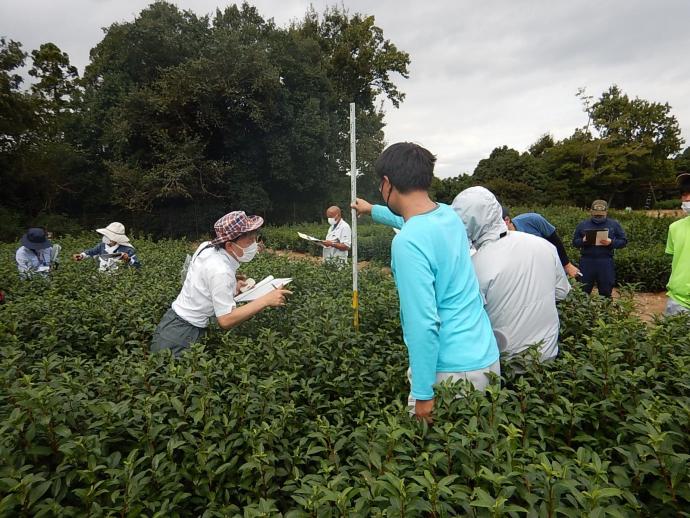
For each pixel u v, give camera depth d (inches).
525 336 101.5
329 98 1210.0
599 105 1923.0
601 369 87.7
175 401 83.5
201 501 74.3
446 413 77.3
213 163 992.9
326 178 1204.5
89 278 229.8
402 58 1444.4
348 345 118.2
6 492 67.0
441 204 90.6
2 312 154.2
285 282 139.0
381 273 231.1
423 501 55.9
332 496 57.2
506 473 59.7
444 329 86.3
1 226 861.8
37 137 1000.2
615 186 1786.4
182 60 1020.5
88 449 73.2
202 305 131.8
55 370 111.1
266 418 85.9
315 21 1450.5
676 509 60.9
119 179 940.6
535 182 1772.9
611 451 76.5
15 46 989.8
